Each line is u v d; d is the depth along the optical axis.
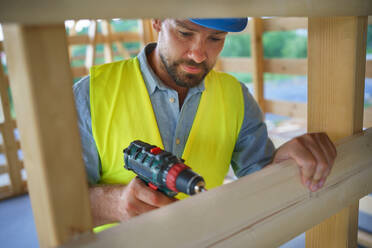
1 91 3.44
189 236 0.44
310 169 0.61
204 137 1.17
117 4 0.29
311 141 0.68
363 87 0.70
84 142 1.10
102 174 1.19
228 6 0.37
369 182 0.76
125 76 1.11
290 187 0.58
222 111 1.18
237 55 14.36
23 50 0.31
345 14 0.57
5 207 3.38
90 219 0.39
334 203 0.67
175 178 0.73
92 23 4.83
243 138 1.29
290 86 11.37
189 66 1.01
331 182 0.66
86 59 5.02
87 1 0.28
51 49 0.33
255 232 0.52
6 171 3.59
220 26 0.87
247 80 13.20
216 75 1.22
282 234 0.57
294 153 0.68
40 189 0.36
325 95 0.74
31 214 3.16
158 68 1.16
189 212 0.45
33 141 0.35
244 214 0.51
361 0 0.56
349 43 0.66
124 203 0.87
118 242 0.39
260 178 0.54
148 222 0.42
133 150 0.88
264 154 1.27
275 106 4.74
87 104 1.07
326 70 0.72
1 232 2.84
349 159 0.69
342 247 0.80
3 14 0.27
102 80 1.09
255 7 0.39
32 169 0.37
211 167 1.22
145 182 0.86
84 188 0.38
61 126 0.35
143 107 1.10
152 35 5.38
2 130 3.49
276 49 14.19
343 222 0.78
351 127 0.71
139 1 0.30
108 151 1.11
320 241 0.85
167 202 0.80
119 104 1.08
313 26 0.72
